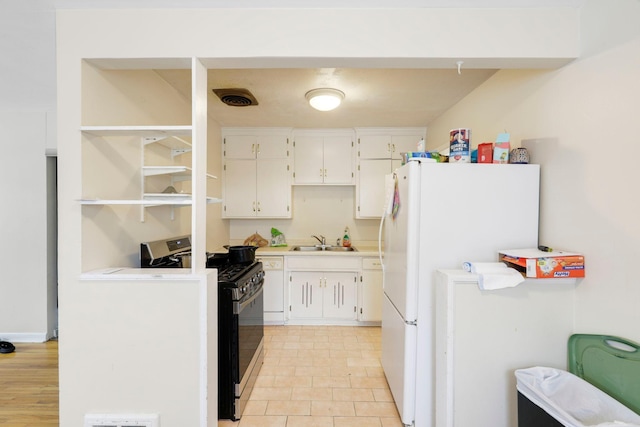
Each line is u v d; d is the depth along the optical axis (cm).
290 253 334
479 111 228
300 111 295
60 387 146
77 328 145
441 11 146
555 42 144
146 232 201
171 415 146
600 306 131
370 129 355
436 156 178
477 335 144
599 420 116
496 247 164
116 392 146
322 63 154
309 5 146
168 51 145
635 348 117
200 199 152
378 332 319
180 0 142
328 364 251
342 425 179
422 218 165
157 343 144
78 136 143
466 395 144
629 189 120
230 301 185
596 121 133
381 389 215
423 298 167
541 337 144
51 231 288
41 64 196
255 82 226
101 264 158
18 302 283
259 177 360
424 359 168
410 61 151
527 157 166
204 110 158
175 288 144
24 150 280
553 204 156
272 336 307
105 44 144
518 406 131
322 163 363
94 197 153
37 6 142
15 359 251
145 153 197
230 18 146
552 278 140
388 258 217
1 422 176
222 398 184
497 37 145
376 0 143
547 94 161
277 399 204
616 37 124
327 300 335
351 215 394
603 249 130
